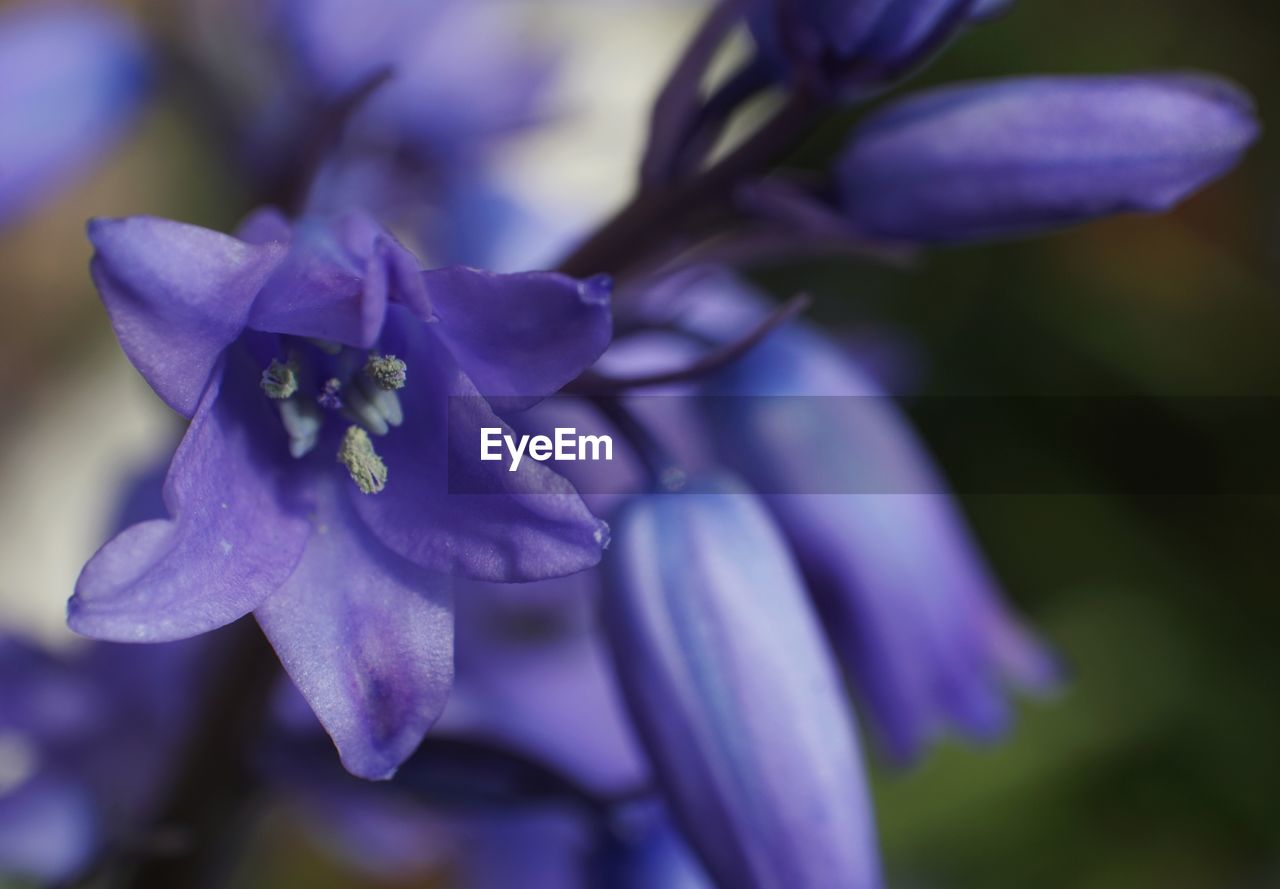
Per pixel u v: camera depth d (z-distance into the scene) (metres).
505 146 0.17
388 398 0.11
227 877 0.14
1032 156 0.11
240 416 0.11
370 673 0.10
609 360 0.14
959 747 0.23
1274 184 0.26
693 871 0.14
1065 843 0.23
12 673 0.15
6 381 0.27
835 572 0.13
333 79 0.16
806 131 0.12
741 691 0.12
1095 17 0.26
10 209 0.16
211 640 0.14
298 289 0.10
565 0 0.27
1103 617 0.24
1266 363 0.25
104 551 0.10
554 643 0.16
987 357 0.26
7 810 0.15
